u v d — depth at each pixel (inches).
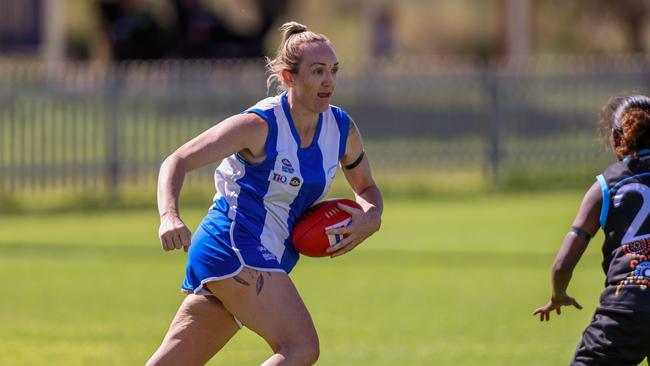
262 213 745.6
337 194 2511.1
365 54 4552.2
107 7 3265.3
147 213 2294.5
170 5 3250.5
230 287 732.7
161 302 1398.9
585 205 762.8
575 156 2704.2
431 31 5310.0
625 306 723.4
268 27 3253.0
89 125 2625.5
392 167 2669.8
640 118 759.1
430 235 1943.9
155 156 2524.6
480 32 5270.7
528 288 1473.9
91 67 3184.1
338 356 1096.2
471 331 1211.9
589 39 4894.2
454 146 2674.7
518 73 2679.6
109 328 1244.5
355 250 1798.7
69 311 1341.0
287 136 740.0
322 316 1301.7
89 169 2476.6
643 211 739.4
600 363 730.2
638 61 3127.5
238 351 1131.3
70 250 1827.0
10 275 1600.6
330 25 5477.4
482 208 2300.7
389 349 1125.7
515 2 3720.5
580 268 1589.6
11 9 3750.0
